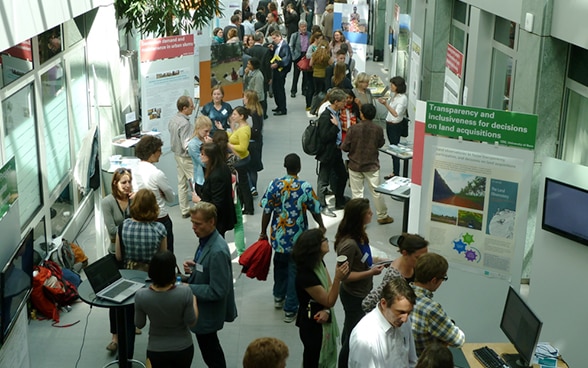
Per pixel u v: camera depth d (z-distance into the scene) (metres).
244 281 8.94
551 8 7.98
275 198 7.80
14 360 5.70
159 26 12.88
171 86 11.16
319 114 11.33
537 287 6.98
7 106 7.53
